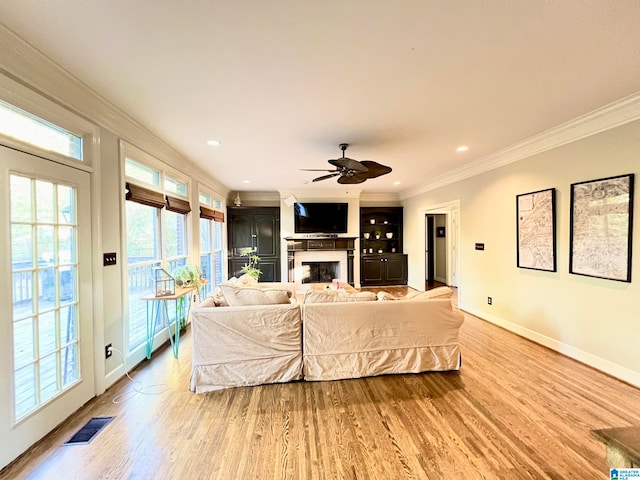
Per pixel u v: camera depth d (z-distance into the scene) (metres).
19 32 1.65
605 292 2.82
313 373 2.75
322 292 2.94
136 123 2.92
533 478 1.65
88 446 1.90
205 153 4.01
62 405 2.12
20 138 1.84
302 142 3.57
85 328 2.35
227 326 2.63
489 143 3.66
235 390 2.61
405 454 1.83
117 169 2.76
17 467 1.73
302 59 1.92
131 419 2.18
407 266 7.73
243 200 7.58
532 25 1.61
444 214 8.26
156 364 3.15
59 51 1.82
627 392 2.50
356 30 1.65
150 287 3.50
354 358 2.79
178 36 1.69
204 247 5.57
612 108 2.60
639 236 2.54
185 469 1.72
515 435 1.99
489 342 3.67
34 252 1.92
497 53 1.86
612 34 1.68
